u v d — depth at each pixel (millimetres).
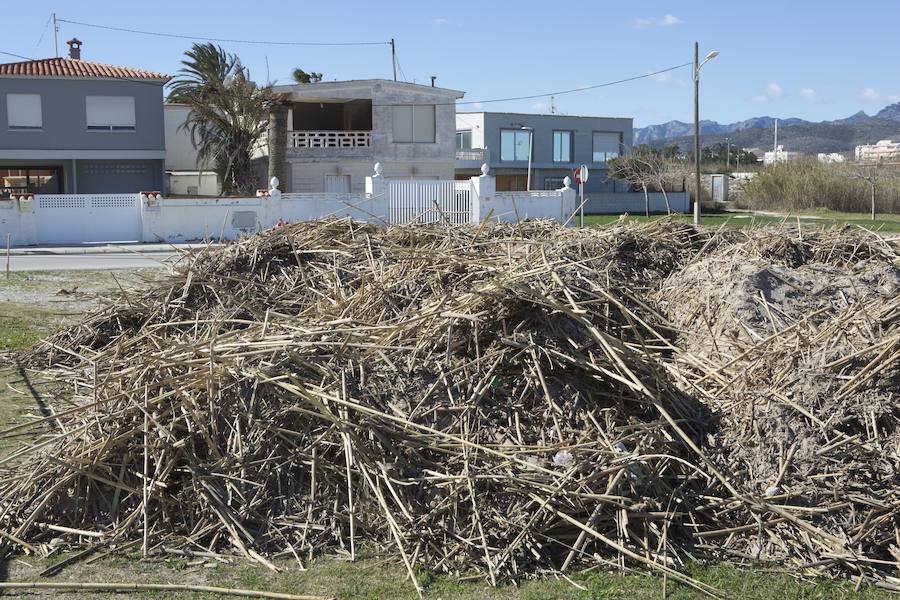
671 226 8617
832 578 4336
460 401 5199
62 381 7266
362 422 5031
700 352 5945
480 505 4703
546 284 5945
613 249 7637
